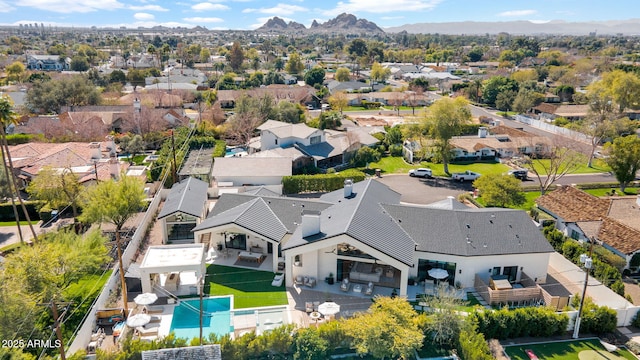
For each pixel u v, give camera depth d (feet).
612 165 217.36
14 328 94.53
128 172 216.54
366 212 132.26
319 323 108.37
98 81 522.47
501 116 424.46
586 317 109.91
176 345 91.45
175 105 396.57
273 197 152.97
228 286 125.70
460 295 120.06
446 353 99.96
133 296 120.98
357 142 266.36
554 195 183.83
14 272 105.29
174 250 128.88
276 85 515.91
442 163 268.82
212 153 253.65
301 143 253.65
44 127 285.02
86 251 118.73
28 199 192.95
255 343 93.30
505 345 105.81
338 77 622.95
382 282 126.72
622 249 143.02
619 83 349.00
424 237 129.49
